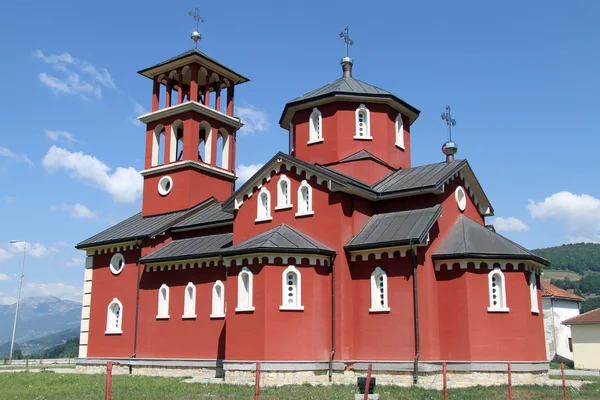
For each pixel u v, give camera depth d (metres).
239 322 28.77
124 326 37.88
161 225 38.59
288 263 28.67
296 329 28.12
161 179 41.66
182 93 43.34
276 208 31.84
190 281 35.06
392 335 28.02
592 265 185.25
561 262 189.88
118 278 39.09
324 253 29.08
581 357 53.31
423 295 28.30
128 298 38.16
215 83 43.78
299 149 35.94
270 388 26.05
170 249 36.88
